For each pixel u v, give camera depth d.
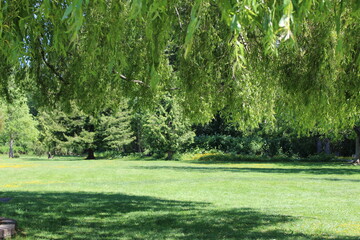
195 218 9.27
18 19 3.98
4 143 56.44
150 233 7.67
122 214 9.68
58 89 8.99
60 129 43.03
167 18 3.37
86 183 17.64
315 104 5.64
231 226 8.38
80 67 6.77
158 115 38.16
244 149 37.84
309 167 27.47
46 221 8.55
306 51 5.37
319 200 12.54
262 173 22.53
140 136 44.72
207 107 6.73
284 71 5.73
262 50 5.70
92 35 4.60
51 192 13.89
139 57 6.67
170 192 14.45
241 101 6.08
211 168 26.69
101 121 43.19
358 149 29.62
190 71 6.10
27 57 6.52
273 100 6.70
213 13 5.75
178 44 6.22
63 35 3.86
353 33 4.61
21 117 46.53
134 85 7.79
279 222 8.86
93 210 10.12
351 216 9.66
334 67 5.05
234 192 14.53
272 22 2.25
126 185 16.78
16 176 20.97
